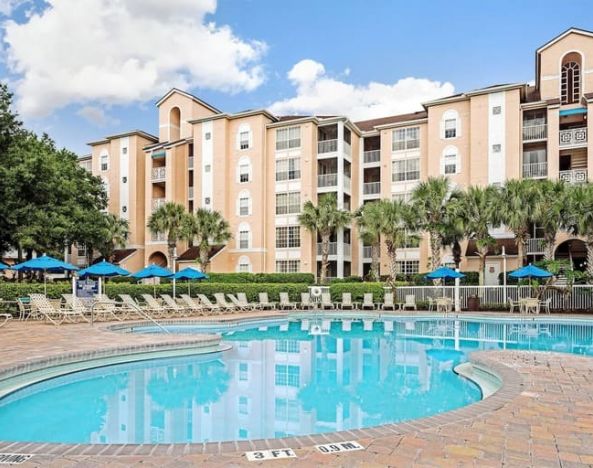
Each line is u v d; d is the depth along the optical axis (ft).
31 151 97.50
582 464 14.24
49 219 95.71
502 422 18.22
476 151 112.16
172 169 140.56
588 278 80.89
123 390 29.89
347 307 89.66
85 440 20.81
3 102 90.17
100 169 155.94
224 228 125.80
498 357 33.73
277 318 75.05
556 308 79.61
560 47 112.78
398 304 87.56
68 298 64.28
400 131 126.41
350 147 131.95
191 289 91.97
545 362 31.73
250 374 34.96
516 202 83.25
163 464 14.37
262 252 127.44
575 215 79.05
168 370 36.09
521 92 112.78
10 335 45.57
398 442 16.03
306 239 124.57
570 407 20.40
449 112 117.80
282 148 129.70
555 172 105.40
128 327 58.03
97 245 128.26
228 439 20.94
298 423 23.25
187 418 24.07
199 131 136.26
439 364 39.04
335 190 124.47
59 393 28.99
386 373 35.40
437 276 82.48
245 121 132.57
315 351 45.85
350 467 14.03
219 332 62.28
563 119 111.14
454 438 16.42
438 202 91.50
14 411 25.13
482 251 88.17
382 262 123.13
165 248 141.18
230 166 133.39
